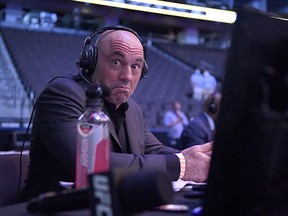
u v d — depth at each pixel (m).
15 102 6.65
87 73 0.97
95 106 0.65
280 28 0.46
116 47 0.91
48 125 0.83
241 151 0.40
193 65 10.09
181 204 0.63
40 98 0.89
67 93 0.87
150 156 0.80
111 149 0.90
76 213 0.52
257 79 0.42
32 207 0.53
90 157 0.61
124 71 0.92
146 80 9.14
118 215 0.41
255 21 0.43
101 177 0.42
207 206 0.41
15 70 7.97
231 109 0.41
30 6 10.77
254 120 0.39
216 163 0.41
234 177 0.41
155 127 6.88
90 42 0.98
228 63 0.42
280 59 0.45
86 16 11.86
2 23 10.11
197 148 0.83
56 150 0.80
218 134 0.41
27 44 9.27
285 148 0.41
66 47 9.54
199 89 7.44
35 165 0.88
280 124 0.38
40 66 8.38
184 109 7.66
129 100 1.10
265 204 0.41
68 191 0.49
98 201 0.42
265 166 0.40
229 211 0.41
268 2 8.20
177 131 5.12
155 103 8.09
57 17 11.14
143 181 0.41
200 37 12.80
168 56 10.66
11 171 0.96
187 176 0.80
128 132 0.99
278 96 0.43
